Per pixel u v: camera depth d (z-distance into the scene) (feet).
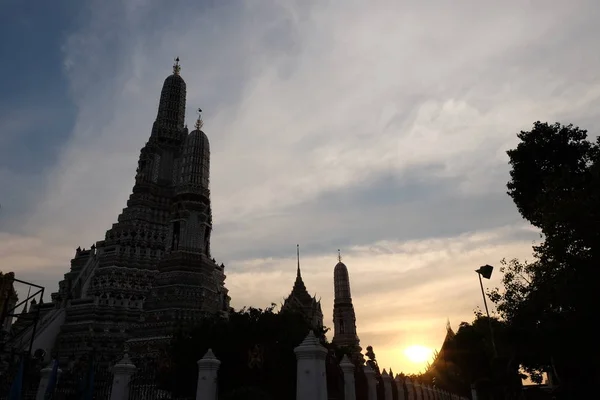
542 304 98.99
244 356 116.47
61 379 102.78
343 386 80.69
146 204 317.42
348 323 379.35
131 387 88.89
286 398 108.06
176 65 392.27
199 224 221.46
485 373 205.16
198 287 204.13
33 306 303.68
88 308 268.41
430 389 162.81
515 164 139.23
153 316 196.34
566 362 106.52
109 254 295.28
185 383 119.55
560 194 94.48
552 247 88.74
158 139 349.61
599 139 117.50
